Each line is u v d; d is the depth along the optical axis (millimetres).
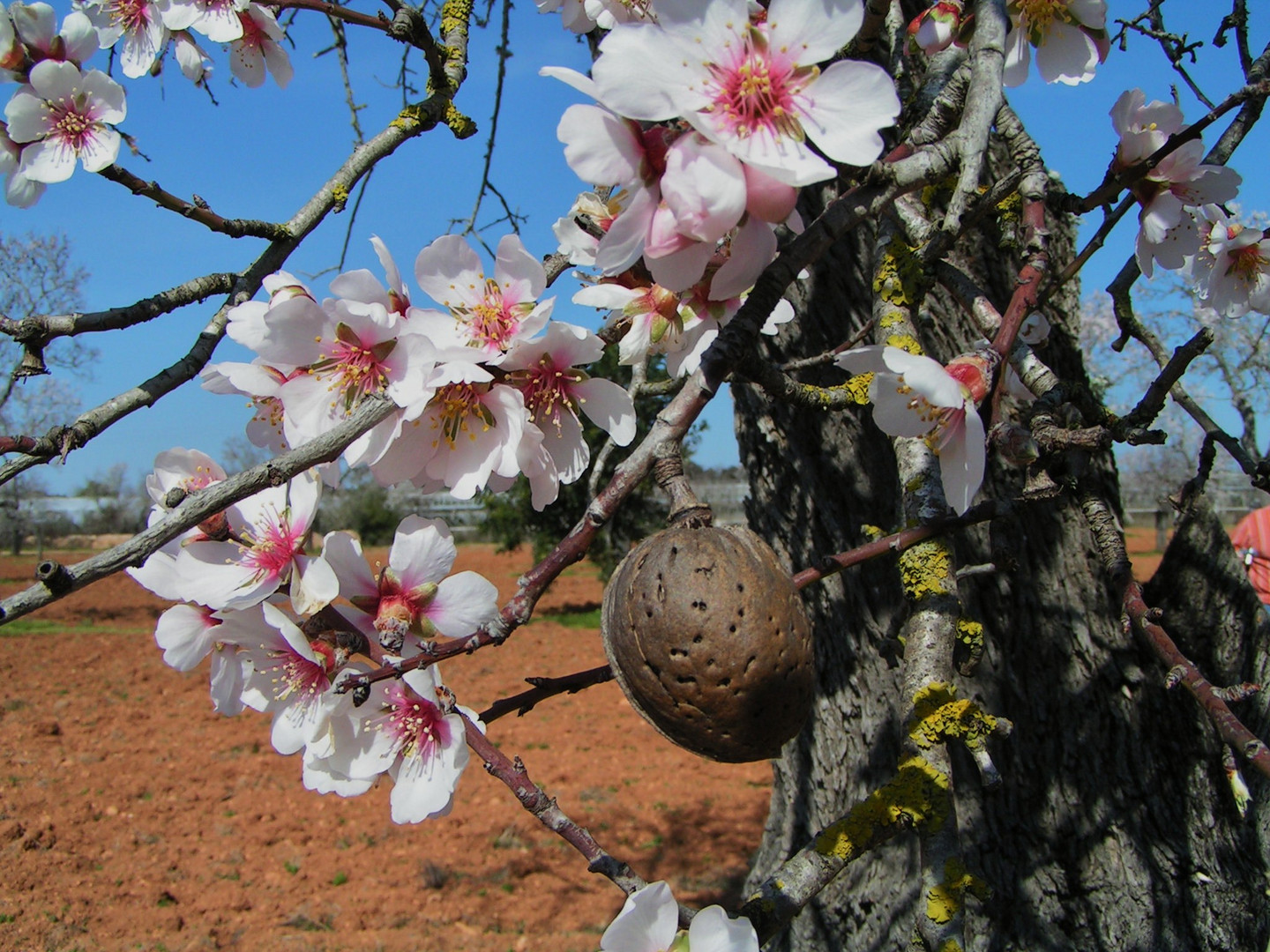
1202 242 275
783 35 152
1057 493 226
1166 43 336
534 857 1107
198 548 221
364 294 207
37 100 294
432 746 213
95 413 272
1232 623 405
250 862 1096
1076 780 406
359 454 193
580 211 223
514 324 205
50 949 851
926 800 209
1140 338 330
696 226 144
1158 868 396
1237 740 212
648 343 219
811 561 465
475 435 199
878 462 449
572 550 159
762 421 471
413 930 916
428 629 216
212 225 312
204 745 1583
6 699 1886
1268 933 395
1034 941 398
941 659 230
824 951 454
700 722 169
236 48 362
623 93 148
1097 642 409
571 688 215
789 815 497
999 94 191
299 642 210
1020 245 287
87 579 169
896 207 284
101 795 1310
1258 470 300
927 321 351
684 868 1030
